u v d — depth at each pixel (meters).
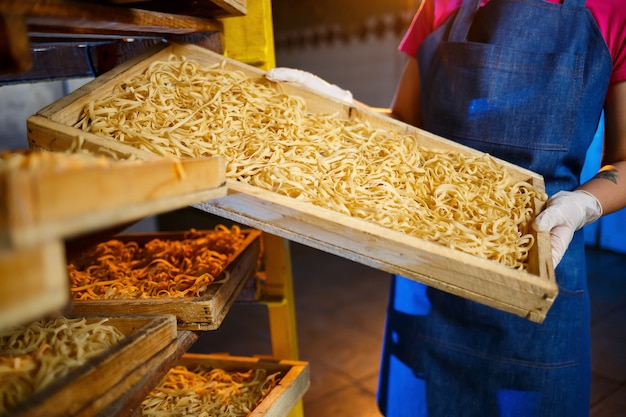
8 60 0.52
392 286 1.49
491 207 1.02
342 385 2.42
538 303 0.77
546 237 0.93
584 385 1.30
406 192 1.03
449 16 1.35
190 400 1.13
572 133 1.21
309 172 0.98
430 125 1.38
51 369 0.63
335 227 0.79
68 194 0.41
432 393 1.36
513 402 1.29
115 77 1.02
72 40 1.01
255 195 0.80
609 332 2.81
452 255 0.78
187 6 1.06
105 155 0.79
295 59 6.48
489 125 1.26
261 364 1.31
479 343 1.30
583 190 1.05
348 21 5.79
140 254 1.46
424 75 1.39
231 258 1.20
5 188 0.37
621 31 1.15
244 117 1.08
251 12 1.43
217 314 0.96
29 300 0.40
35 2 0.53
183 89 1.08
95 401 0.62
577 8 1.18
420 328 1.37
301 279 3.75
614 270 3.63
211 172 0.65
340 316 3.12
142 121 0.95
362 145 1.13
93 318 0.81
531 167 1.25
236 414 1.11
